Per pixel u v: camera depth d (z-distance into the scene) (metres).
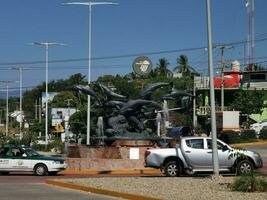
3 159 31.17
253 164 25.50
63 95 130.38
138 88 68.06
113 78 92.38
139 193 17.55
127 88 65.94
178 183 20.17
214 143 21.80
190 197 15.97
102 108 37.72
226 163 25.33
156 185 19.70
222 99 68.25
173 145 33.47
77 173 33.38
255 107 71.00
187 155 25.92
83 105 86.75
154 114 38.09
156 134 38.69
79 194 19.25
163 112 40.78
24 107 176.00
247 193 16.59
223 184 19.19
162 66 121.62
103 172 33.50
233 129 63.69
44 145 71.06
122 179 22.89
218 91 78.38
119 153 35.06
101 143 37.62
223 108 68.81
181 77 103.62
